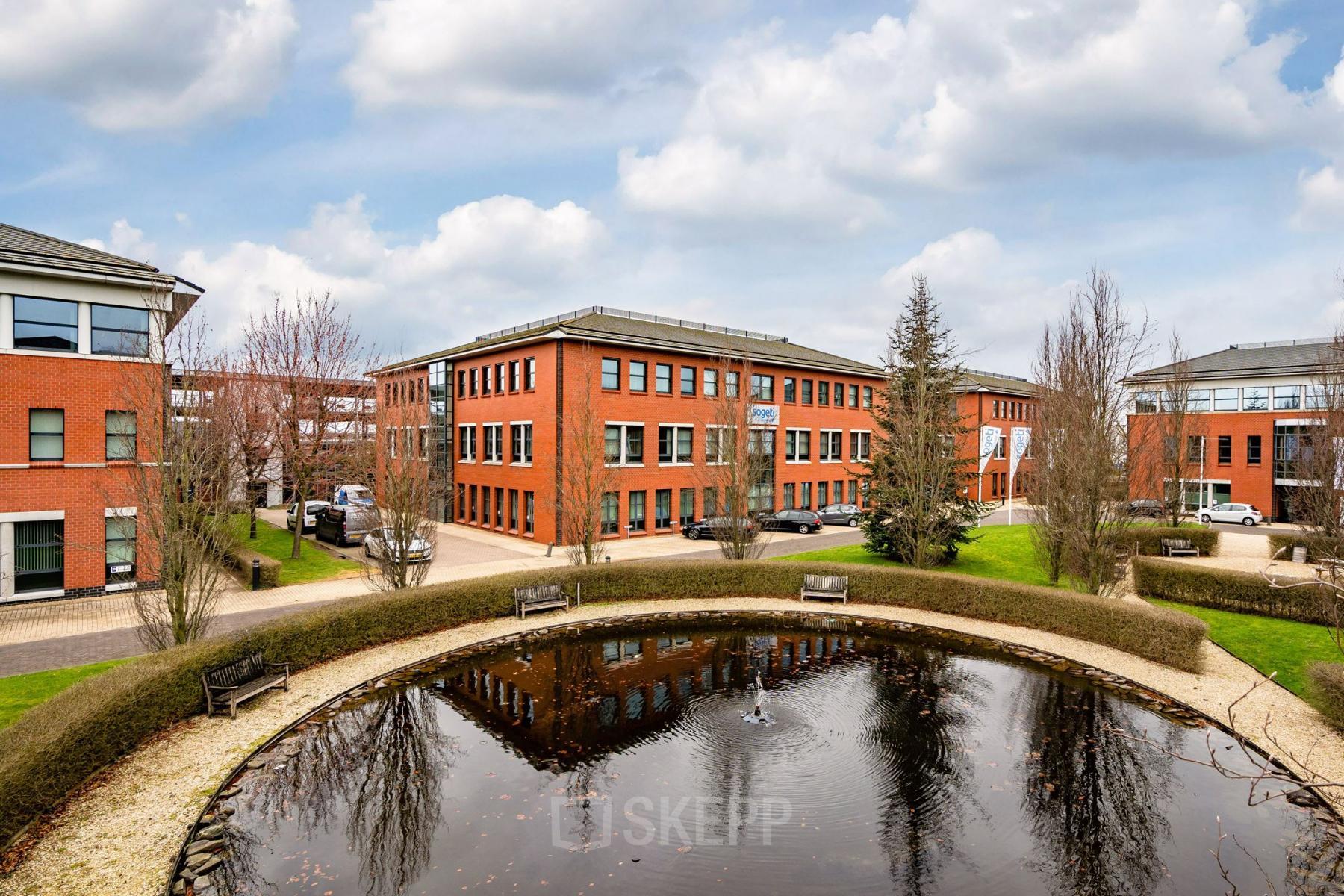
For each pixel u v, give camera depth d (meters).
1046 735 11.28
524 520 32.81
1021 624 17.81
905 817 8.84
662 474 33.88
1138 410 32.84
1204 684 13.57
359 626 15.56
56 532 19.38
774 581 21.02
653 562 21.31
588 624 18.09
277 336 30.20
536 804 9.12
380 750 10.70
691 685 13.62
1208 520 43.50
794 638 16.92
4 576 18.59
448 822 8.68
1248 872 7.75
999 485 56.41
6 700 11.69
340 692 13.05
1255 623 17.38
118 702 10.17
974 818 8.82
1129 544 25.86
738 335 45.16
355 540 29.97
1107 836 8.45
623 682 13.79
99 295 19.88
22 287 18.83
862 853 8.06
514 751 10.71
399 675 14.05
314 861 7.84
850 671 14.44
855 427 44.47
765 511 28.34
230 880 7.46
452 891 7.33
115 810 8.84
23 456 18.83
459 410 38.88
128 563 18.33
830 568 20.80
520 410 32.97
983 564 25.17
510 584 18.77
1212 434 46.91
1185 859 8.00
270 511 46.09
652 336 34.06
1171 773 10.02
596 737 11.22
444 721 11.84
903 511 22.69
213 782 9.62
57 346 19.31
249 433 29.41
